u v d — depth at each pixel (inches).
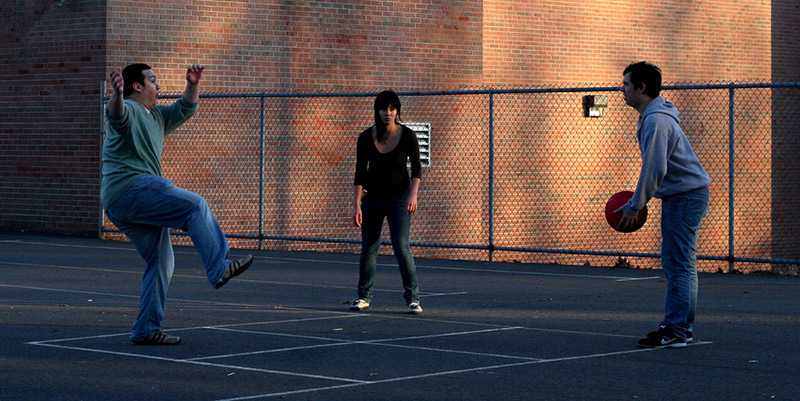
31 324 350.0
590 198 871.1
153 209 291.7
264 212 749.9
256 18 744.3
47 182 732.0
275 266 561.9
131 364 281.0
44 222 736.3
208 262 284.5
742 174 958.4
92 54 705.0
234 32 737.0
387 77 789.2
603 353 302.7
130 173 293.6
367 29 781.9
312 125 764.0
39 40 729.6
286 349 307.1
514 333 340.5
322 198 770.2
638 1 912.3
